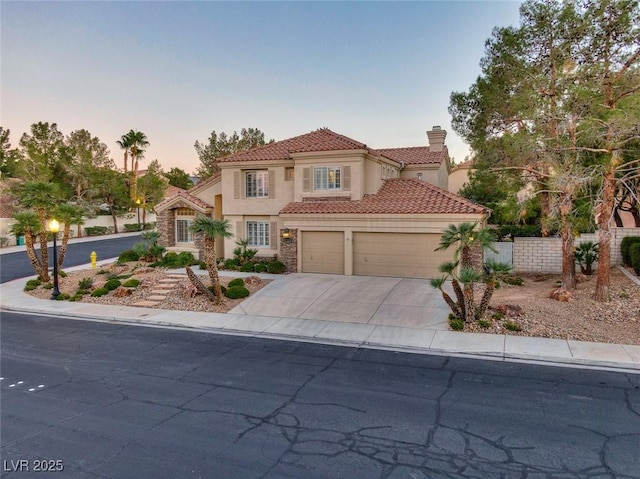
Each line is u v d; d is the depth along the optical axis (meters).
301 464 5.95
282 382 9.15
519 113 15.61
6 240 38.22
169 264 23.80
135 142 54.06
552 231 22.27
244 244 23.62
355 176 21.69
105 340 12.62
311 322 14.06
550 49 15.58
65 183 46.47
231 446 6.46
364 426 7.08
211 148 42.31
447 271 13.02
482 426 7.04
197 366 10.26
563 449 6.30
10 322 15.01
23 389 8.84
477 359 10.53
